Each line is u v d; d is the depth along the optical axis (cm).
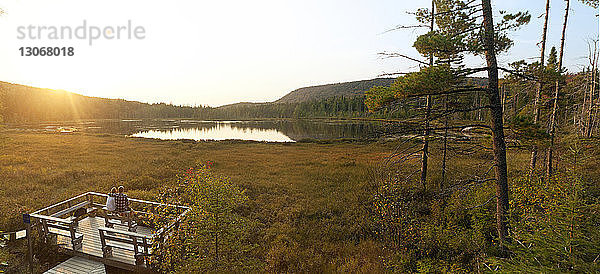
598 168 830
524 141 655
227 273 615
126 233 651
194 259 619
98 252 705
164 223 715
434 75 575
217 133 7325
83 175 1731
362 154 2819
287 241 891
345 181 1683
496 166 645
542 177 973
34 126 8206
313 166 2238
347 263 728
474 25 630
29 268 658
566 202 443
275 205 1243
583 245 405
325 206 1228
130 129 8175
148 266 647
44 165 2028
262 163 2402
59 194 1308
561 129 1156
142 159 2459
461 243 729
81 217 907
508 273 398
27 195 1262
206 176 682
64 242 745
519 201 828
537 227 512
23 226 877
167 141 4222
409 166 1670
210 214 622
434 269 621
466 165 1542
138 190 1405
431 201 1054
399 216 795
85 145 3450
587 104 1419
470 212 880
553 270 374
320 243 880
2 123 2025
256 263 718
